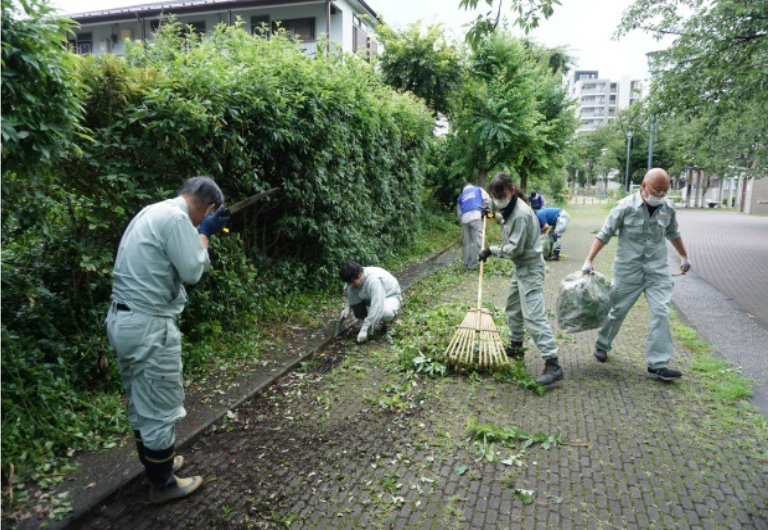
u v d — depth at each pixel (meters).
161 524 2.59
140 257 2.51
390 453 3.29
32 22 2.57
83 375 3.65
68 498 2.66
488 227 14.57
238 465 3.14
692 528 2.55
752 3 7.60
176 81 4.24
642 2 8.98
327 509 2.73
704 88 8.67
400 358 4.84
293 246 6.90
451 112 14.80
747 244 14.44
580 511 2.70
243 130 5.26
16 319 3.41
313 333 5.61
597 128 58.25
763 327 6.00
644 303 7.30
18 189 2.85
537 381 4.25
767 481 2.93
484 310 4.85
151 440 2.60
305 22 20.22
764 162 13.53
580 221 22.92
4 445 2.85
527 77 15.20
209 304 4.75
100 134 3.73
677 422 3.65
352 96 7.13
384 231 9.91
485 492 2.87
